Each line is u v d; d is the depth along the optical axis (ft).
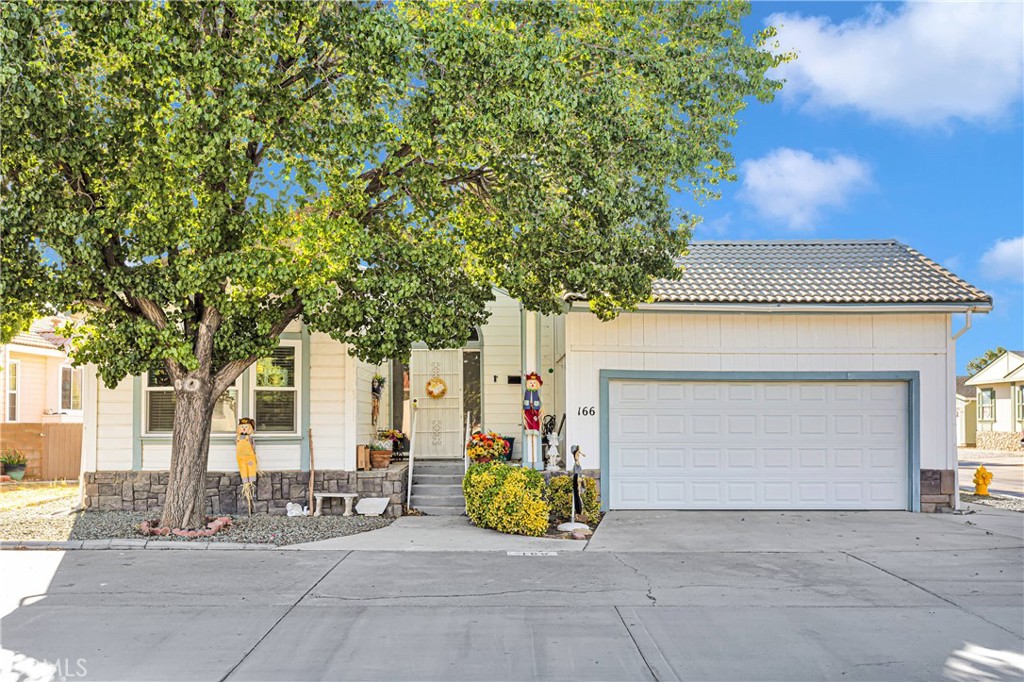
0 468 68.08
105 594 29.91
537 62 37.01
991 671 22.15
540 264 40.88
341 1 36.47
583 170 38.83
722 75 41.34
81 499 49.65
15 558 36.32
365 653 23.36
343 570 34.06
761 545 39.96
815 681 21.36
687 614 27.55
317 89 38.78
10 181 36.81
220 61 35.42
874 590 30.99
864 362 52.01
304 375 50.39
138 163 37.09
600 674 21.74
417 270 41.14
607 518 48.24
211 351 42.16
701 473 51.75
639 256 42.34
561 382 55.93
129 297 41.60
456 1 39.09
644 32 40.68
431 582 31.99
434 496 51.75
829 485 51.90
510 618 26.99
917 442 51.72
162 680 21.18
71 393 87.86
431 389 60.70
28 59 34.27
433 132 38.42
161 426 50.06
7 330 41.83
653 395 51.83
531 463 49.42
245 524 44.70
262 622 26.43
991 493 65.51
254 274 38.01
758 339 51.85
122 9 35.01
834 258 57.88
